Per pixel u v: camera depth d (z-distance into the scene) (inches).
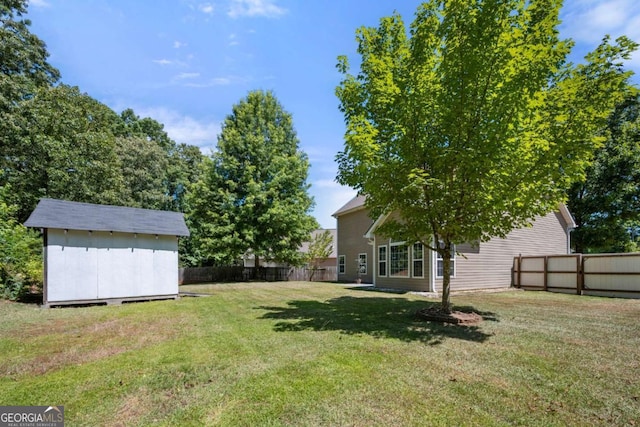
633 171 678.5
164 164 1160.8
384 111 269.0
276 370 154.6
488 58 221.3
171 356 178.7
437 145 248.1
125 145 1047.6
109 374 153.6
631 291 419.5
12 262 416.2
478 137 229.6
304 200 912.3
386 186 254.5
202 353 183.2
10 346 201.5
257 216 834.2
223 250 800.9
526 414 113.3
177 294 460.8
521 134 227.8
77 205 428.5
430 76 242.7
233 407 119.9
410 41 267.0
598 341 200.4
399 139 249.3
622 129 725.9
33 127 637.9
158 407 121.3
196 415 114.8
